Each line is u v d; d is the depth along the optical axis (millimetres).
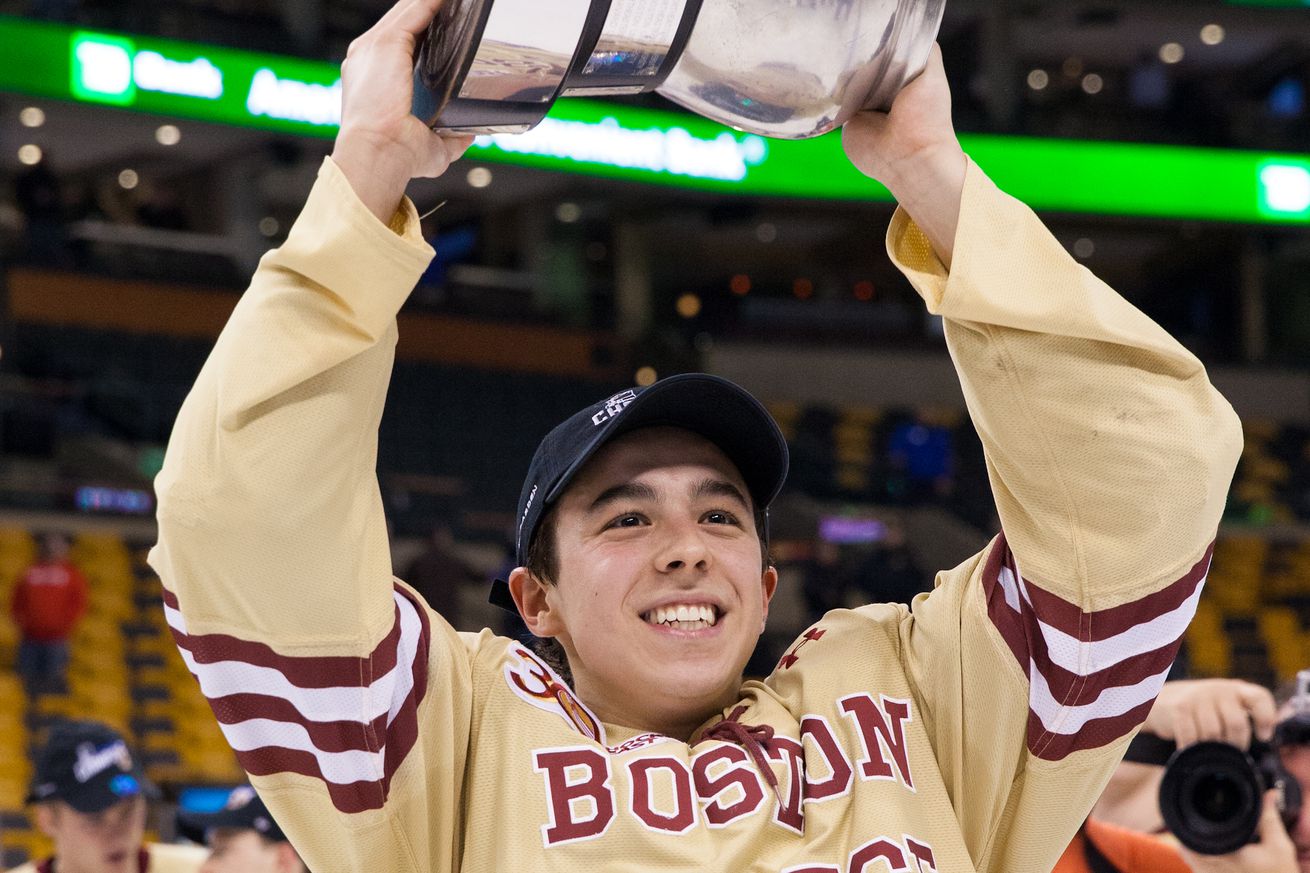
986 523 14023
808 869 1450
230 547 1354
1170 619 1499
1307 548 14445
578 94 1407
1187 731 2070
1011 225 1423
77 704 10219
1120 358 1436
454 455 14203
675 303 17219
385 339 1378
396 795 1488
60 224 13773
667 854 1438
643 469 1603
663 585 1575
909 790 1534
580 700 1673
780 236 17391
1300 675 2141
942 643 1623
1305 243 16781
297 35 11930
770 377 16234
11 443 11789
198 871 2979
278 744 1446
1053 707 1536
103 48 11047
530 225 16391
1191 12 14250
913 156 1439
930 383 16516
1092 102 16312
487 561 12430
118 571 11617
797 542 13258
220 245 14484
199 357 13953
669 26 1338
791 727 1575
